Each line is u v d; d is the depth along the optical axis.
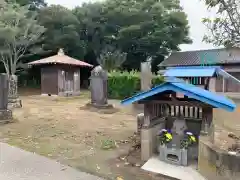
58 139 6.03
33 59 25.55
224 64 19.81
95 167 4.18
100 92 11.26
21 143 5.59
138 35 26.45
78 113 10.21
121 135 6.55
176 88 4.04
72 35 24.80
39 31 22.61
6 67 22.08
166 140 4.37
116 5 27.66
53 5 26.91
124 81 16.58
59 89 17.41
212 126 4.41
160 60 28.69
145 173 3.96
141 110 11.31
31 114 9.77
